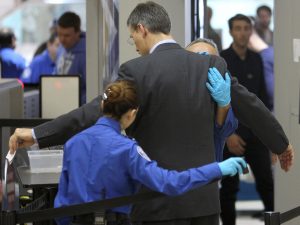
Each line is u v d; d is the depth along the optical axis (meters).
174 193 8.82
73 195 9.34
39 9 30.17
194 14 14.80
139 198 9.12
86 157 9.33
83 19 29.14
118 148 9.18
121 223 9.51
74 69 20.05
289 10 14.89
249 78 18.36
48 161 12.16
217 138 10.48
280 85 15.09
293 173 14.96
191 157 9.85
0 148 12.80
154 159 9.81
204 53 10.53
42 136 10.06
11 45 23.34
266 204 18.39
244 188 24.02
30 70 24.28
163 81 9.84
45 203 12.05
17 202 12.82
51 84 15.98
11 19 30.39
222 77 10.06
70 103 15.98
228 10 23.89
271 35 23.03
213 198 10.02
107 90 9.45
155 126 9.84
